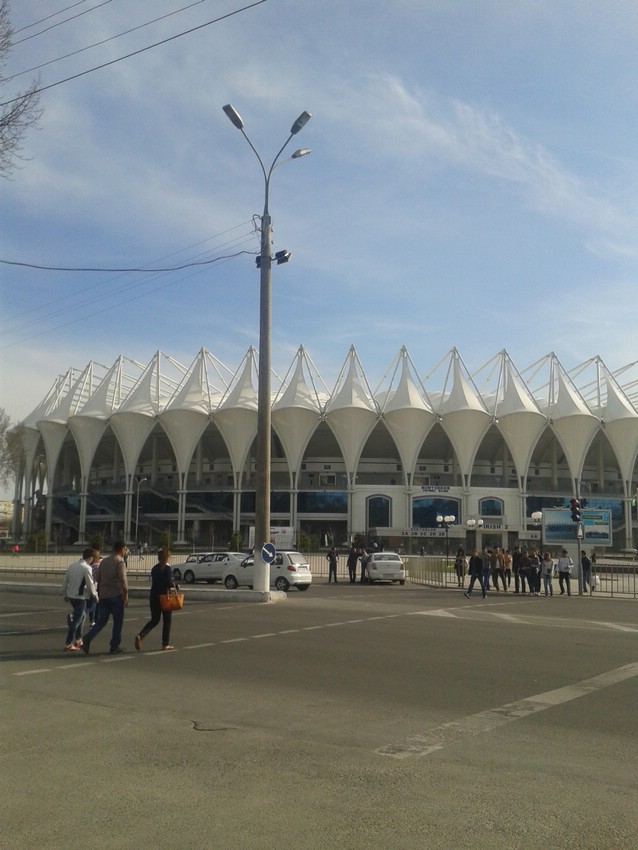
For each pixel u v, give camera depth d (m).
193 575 36.19
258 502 23.94
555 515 39.25
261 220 24.67
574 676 10.49
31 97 13.07
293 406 77.19
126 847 4.71
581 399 83.31
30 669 11.20
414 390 79.94
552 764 6.39
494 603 25.58
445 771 6.20
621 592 33.09
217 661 11.79
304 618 18.58
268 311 24.41
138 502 80.31
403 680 10.16
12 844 4.75
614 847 4.73
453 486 80.56
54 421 88.00
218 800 5.52
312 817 5.18
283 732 7.47
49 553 75.12
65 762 6.48
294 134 23.92
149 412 82.00
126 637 14.78
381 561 38.88
